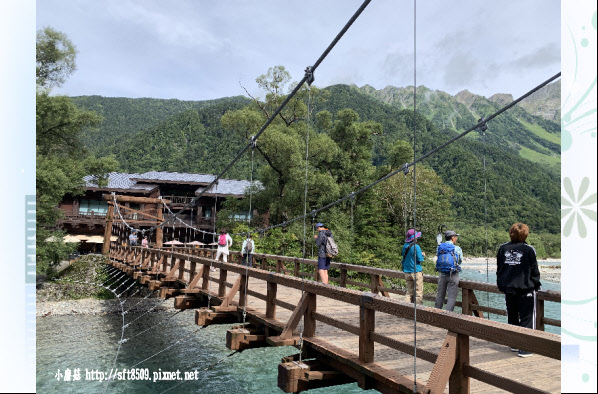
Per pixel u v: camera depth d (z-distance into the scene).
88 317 15.82
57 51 20.00
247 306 6.11
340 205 23.16
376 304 3.25
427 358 2.78
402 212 23.38
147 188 30.14
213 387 8.66
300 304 4.36
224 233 10.84
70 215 28.83
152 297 19.25
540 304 4.52
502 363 3.52
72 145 21.92
